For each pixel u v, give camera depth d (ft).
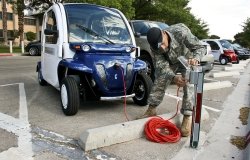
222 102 21.21
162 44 12.80
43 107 18.52
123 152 12.14
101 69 16.30
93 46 16.61
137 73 17.92
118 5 76.28
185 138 13.76
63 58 17.38
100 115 16.96
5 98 20.84
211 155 12.13
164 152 12.22
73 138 13.43
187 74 12.09
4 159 11.27
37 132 14.07
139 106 18.99
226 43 63.00
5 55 67.82
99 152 12.09
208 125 15.81
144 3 116.88
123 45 17.90
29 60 55.01
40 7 89.25
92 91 16.49
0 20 147.02
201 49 13.30
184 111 13.66
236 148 12.87
